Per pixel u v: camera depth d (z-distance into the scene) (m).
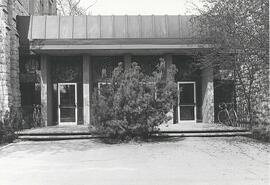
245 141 14.84
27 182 8.39
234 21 14.84
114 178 8.62
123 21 20.53
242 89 18.95
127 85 14.98
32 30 19.97
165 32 20.39
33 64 20.80
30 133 16.39
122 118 14.96
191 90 21.91
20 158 11.79
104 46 19.58
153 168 9.78
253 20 14.08
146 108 14.91
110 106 15.02
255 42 14.03
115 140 15.23
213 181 8.14
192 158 11.23
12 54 18.86
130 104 14.76
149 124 14.90
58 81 21.55
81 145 14.44
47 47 19.38
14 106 18.64
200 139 15.66
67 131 16.70
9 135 15.74
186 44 19.55
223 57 16.38
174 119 21.52
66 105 21.48
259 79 16.83
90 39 19.59
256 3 13.73
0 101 17.81
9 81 18.30
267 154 11.81
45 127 19.58
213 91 20.83
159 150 12.88
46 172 9.51
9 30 18.44
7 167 10.28
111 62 21.70
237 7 14.64
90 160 11.19
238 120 18.80
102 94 15.29
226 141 14.90
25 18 20.06
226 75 18.47
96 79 21.69
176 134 16.39
